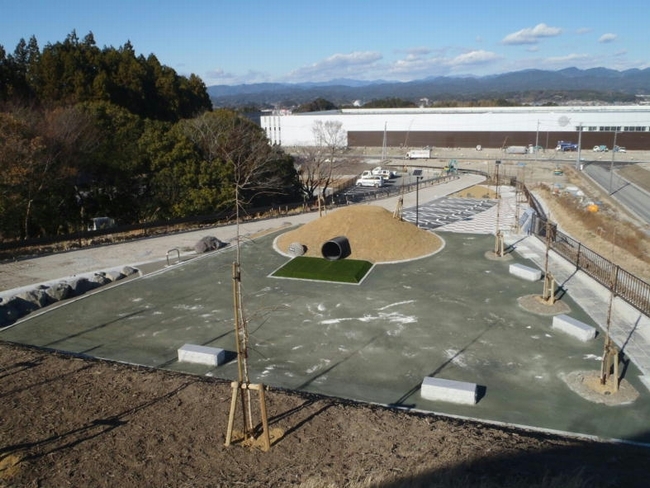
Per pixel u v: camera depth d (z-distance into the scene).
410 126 102.69
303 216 45.38
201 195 40.81
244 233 35.59
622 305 20.80
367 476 9.37
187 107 70.38
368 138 104.94
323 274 24.91
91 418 11.65
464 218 40.69
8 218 31.59
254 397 12.65
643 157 85.31
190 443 10.59
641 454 11.30
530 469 9.71
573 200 50.12
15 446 10.55
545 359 16.52
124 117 44.19
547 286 21.73
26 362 14.84
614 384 14.49
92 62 63.44
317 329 19.00
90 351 17.44
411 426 11.45
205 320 19.98
